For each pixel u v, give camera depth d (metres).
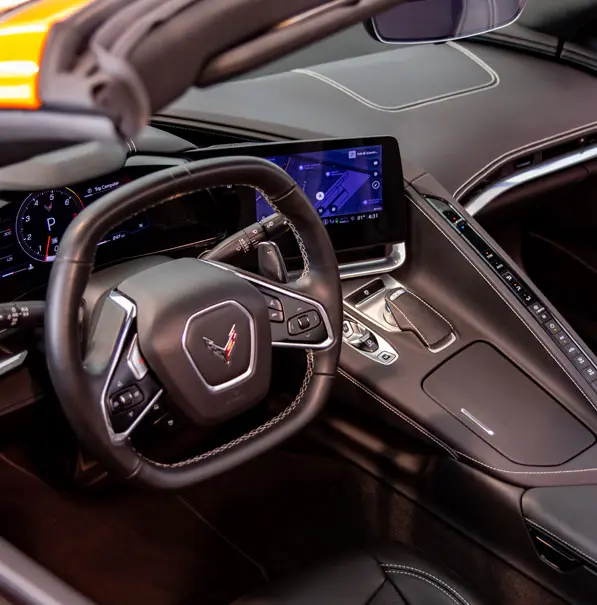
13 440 1.61
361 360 1.71
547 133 2.10
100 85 0.43
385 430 1.89
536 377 1.68
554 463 1.54
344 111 2.04
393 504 1.89
